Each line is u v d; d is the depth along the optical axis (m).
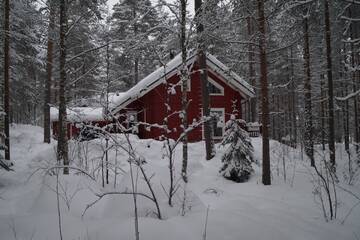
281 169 11.57
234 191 8.88
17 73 21.84
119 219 4.98
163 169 7.93
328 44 13.19
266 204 7.23
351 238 5.23
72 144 11.59
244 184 9.58
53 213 5.73
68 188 6.84
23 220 5.27
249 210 6.05
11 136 20.84
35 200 7.07
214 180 9.90
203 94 13.13
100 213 5.68
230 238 4.34
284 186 9.33
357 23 15.84
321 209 7.16
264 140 9.63
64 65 9.26
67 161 8.57
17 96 24.28
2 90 19.78
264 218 5.48
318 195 8.41
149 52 8.38
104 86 7.86
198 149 14.71
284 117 32.91
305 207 7.27
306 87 13.89
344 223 6.19
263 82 9.84
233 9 9.73
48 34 10.16
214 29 9.75
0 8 15.16
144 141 14.08
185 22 9.02
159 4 8.98
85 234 4.52
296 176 10.52
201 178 10.03
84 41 13.12
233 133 10.20
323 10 13.80
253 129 20.16
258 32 9.82
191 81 19.80
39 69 24.09
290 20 12.07
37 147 17.83
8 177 9.87
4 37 13.68
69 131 15.99
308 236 4.94
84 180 7.41
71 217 5.38
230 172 9.91
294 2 10.46
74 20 10.23
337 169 12.75
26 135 21.59
